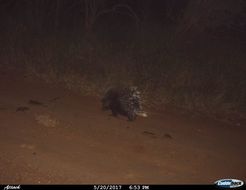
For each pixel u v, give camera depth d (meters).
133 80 23.28
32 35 28.47
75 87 22.09
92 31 31.02
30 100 18.67
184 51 29.52
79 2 34.12
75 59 25.28
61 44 27.28
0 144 13.41
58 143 14.23
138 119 18.56
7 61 25.05
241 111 23.34
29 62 24.61
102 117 17.91
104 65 24.75
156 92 22.73
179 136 17.17
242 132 19.83
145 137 16.11
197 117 21.06
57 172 11.90
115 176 12.10
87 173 12.05
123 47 28.27
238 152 16.44
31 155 12.87
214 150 16.17
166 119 19.52
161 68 25.20
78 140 14.78
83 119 17.22
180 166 13.83
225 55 31.77
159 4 38.47
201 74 25.81
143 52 27.12
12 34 27.67
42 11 32.25
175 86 23.69
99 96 21.22
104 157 13.53
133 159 13.76
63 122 16.42
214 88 24.75
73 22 34.31
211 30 33.81
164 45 29.06
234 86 25.59
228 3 30.00
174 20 33.19
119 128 16.77
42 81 22.69
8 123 15.48
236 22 33.00
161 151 14.94
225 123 21.03
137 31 31.75
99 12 31.83
